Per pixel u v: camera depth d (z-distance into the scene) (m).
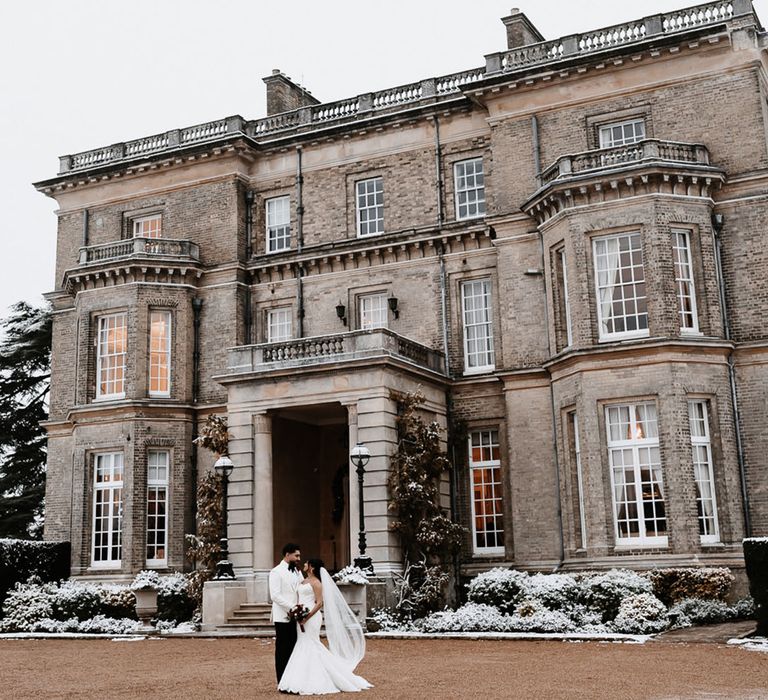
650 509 25.64
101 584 32.09
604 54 29.31
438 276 32.50
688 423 25.55
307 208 35.16
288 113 36.62
